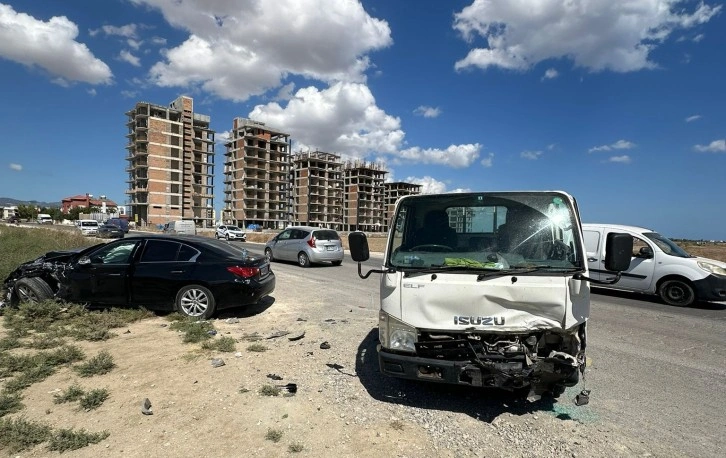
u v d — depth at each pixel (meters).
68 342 5.54
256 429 3.40
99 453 3.03
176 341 5.72
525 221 3.90
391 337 3.70
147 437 3.25
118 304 7.13
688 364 5.32
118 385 4.21
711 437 3.46
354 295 10.01
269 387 4.16
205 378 4.43
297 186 133.50
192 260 7.10
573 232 3.76
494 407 3.92
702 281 8.98
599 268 10.73
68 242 19.08
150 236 7.45
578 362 3.39
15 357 4.71
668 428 3.60
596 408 3.97
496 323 3.46
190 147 102.69
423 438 3.33
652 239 10.00
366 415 3.70
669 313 8.53
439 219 4.10
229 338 5.78
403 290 3.67
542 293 3.42
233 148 115.19
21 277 7.38
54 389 4.09
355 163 154.12
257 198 112.44
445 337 3.58
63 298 7.20
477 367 3.38
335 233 17.27
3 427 3.26
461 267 3.65
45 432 3.24
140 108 96.06
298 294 9.96
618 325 7.40
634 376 4.86
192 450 3.08
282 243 17.66
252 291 7.05
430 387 4.34
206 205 106.56
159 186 93.56
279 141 117.00
